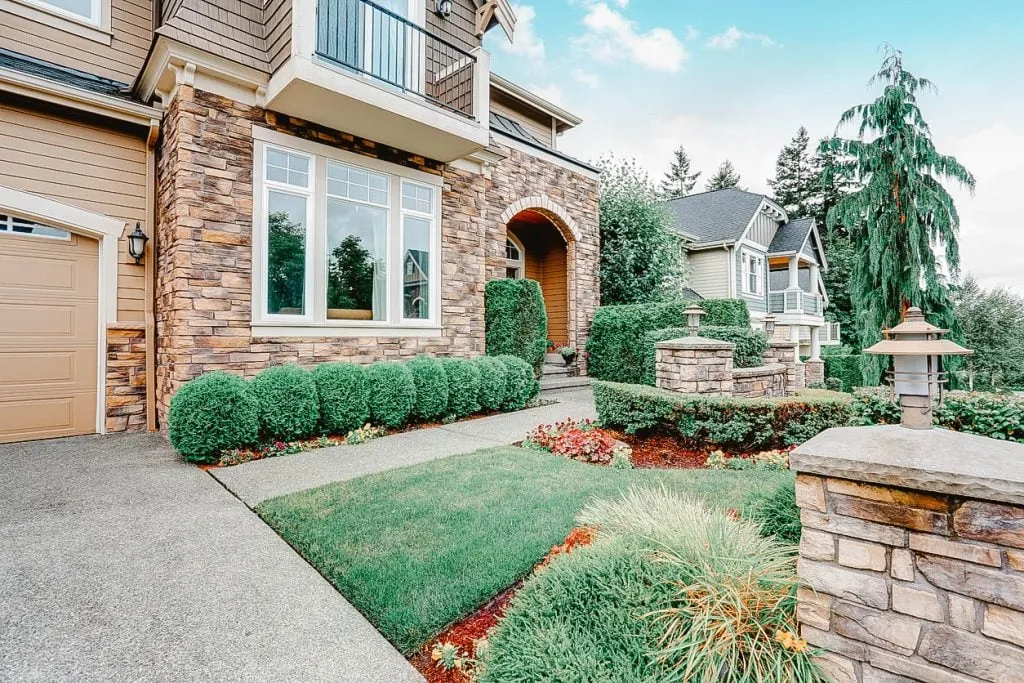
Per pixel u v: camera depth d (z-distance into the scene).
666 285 12.66
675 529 2.18
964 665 1.42
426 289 7.34
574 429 5.30
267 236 5.73
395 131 6.39
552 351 11.62
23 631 2.08
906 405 1.83
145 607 2.27
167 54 5.08
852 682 1.58
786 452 4.51
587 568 2.01
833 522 1.63
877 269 8.91
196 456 4.48
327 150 6.25
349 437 5.37
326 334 6.16
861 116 9.06
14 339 5.36
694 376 5.61
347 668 1.91
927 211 8.59
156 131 5.82
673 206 19.61
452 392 6.41
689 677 1.63
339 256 6.38
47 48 5.97
